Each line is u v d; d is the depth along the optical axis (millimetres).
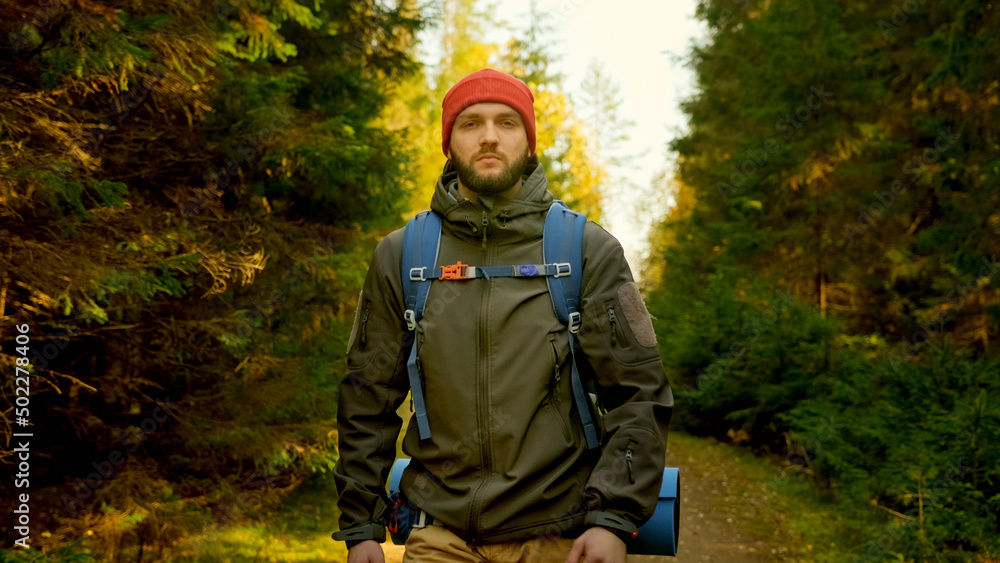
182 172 4117
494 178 1633
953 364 5379
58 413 3820
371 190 5570
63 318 3342
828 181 9406
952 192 7934
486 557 1546
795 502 6484
